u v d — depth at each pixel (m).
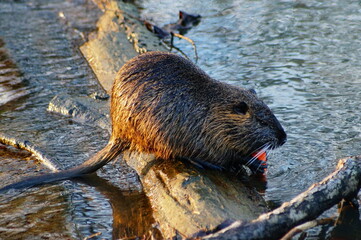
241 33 17.38
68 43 18.19
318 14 17.97
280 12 18.64
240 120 10.01
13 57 16.92
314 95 12.49
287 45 15.91
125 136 10.26
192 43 16.19
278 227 7.15
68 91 14.33
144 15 20.20
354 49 15.02
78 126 12.43
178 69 10.18
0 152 11.43
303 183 9.20
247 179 9.73
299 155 10.12
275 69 14.31
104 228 8.41
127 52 16.11
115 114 10.25
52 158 10.81
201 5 20.75
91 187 9.88
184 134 9.90
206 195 8.49
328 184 7.81
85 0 23.16
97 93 13.66
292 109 11.88
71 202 9.28
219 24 18.45
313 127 11.00
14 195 9.62
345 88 12.70
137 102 9.89
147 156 10.52
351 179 7.95
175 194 8.77
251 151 10.20
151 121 9.81
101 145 11.48
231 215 7.98
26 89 14.57
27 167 10.70
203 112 9.97
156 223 8.47
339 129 10.83
